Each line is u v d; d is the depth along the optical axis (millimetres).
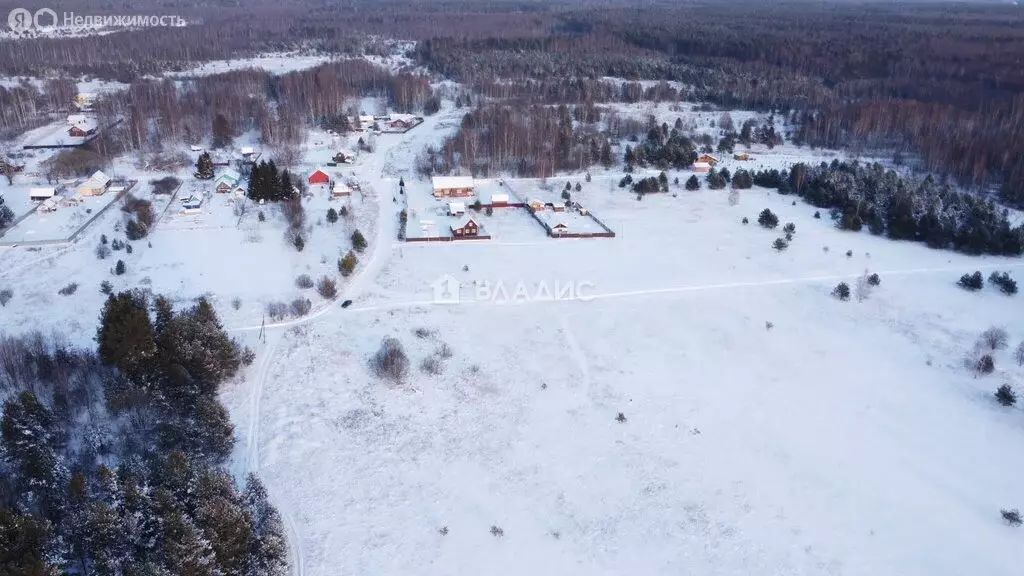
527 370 59875
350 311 68438
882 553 42469
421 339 63812
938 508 45969
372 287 73625
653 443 51531
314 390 55969
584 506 45625
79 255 77062
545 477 48000
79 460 45469
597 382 58562
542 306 70750
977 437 53062
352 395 55625
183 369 50750
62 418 48594
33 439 43375
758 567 41375
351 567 40281
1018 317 71125
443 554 41562
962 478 48719
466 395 56344
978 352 63344
